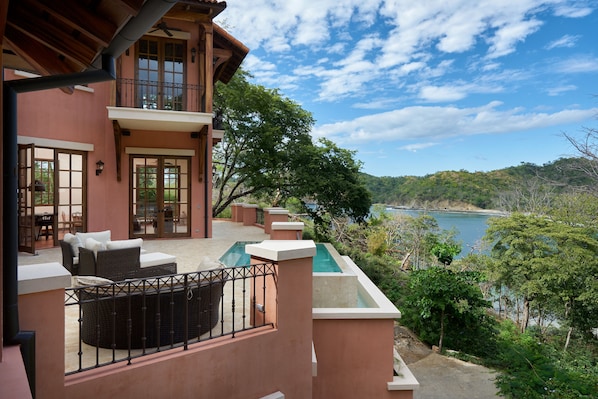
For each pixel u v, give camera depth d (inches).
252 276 137.4
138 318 129.4
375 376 178.7
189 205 423.5
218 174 887.1
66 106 348.5
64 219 352.5
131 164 402.0
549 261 589.0
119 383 105.5
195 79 410.0
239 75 747.4
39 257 296.4
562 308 589.0
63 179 351.3
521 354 382.3
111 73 118.0
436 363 413.4
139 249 205.0
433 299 439.2
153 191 411.5
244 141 743.7
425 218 1093.1
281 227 280.5
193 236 424.8
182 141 416.8
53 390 95.0
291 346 144.3
